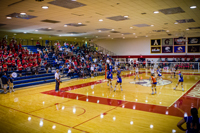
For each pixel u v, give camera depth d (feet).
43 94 43.27
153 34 96.68
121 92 44.65
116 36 104.22
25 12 39.55
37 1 30.99
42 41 104.27
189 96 39.22
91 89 49.11
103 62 103.81
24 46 85.87
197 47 100.83
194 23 61.05
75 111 29.63
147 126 22.82
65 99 38.01
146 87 51.11
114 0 32.27
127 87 51.55
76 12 41.09
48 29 67.77
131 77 73.87
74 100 37.04
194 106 31.55
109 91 46.06
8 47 73.41
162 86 52.37
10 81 45.98
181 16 48.65
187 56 103.86
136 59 121.29
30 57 63.82
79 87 52.37
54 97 40.01
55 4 33.71
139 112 28.60
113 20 52.60
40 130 22.02
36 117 26.89
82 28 67.72
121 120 25.12
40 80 59.36
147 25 63.87
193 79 64.80
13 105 33.76
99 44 135.85
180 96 39.34
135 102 34.83
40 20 49.70
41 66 70.74
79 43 127.95
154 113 28.02
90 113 28.48
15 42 74.43
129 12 42.45
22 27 60.70
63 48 98.68
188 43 103.40
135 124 23.56
